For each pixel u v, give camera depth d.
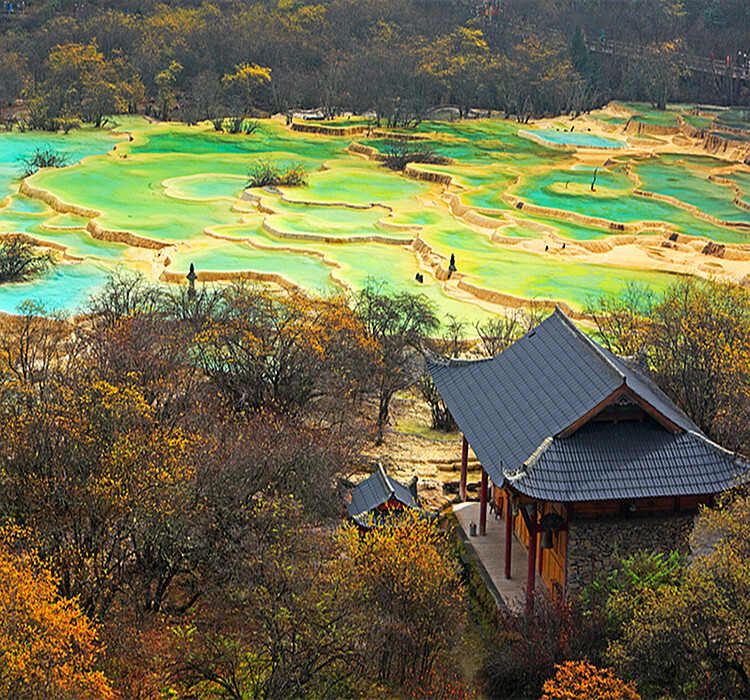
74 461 40.38
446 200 150.38
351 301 94.44
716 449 40.97
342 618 35.41
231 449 45.53
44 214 136.12
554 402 43.06
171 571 39.97
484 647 41.25
